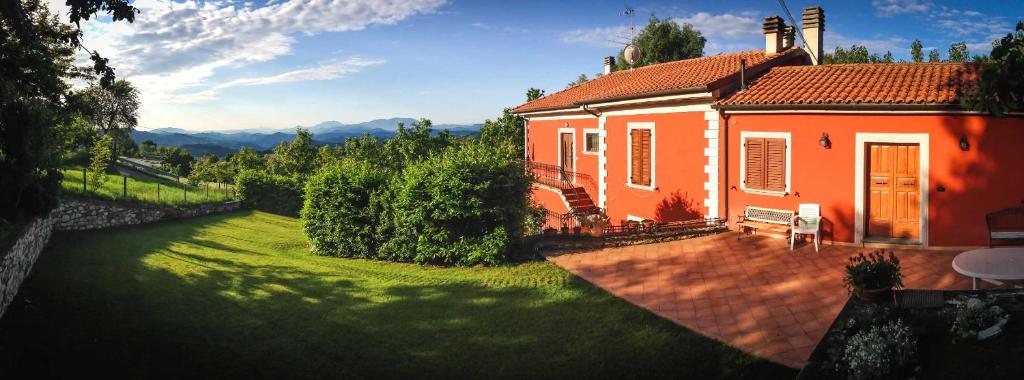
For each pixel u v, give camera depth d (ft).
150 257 48.06
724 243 44.60
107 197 68.23
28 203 45.29
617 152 61.52
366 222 50.62
